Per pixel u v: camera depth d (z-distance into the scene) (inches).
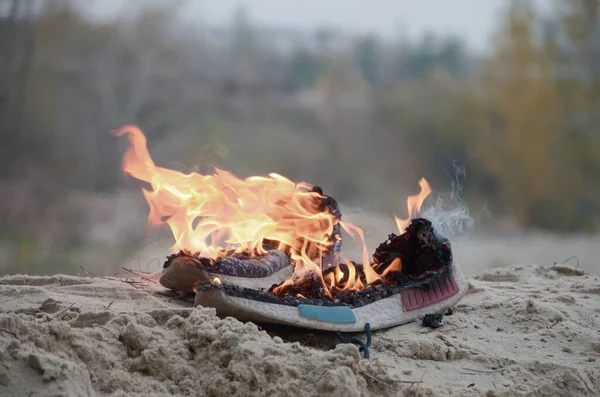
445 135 1409.9
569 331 196.2
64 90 1219.9
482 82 1492.4
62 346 151.5
